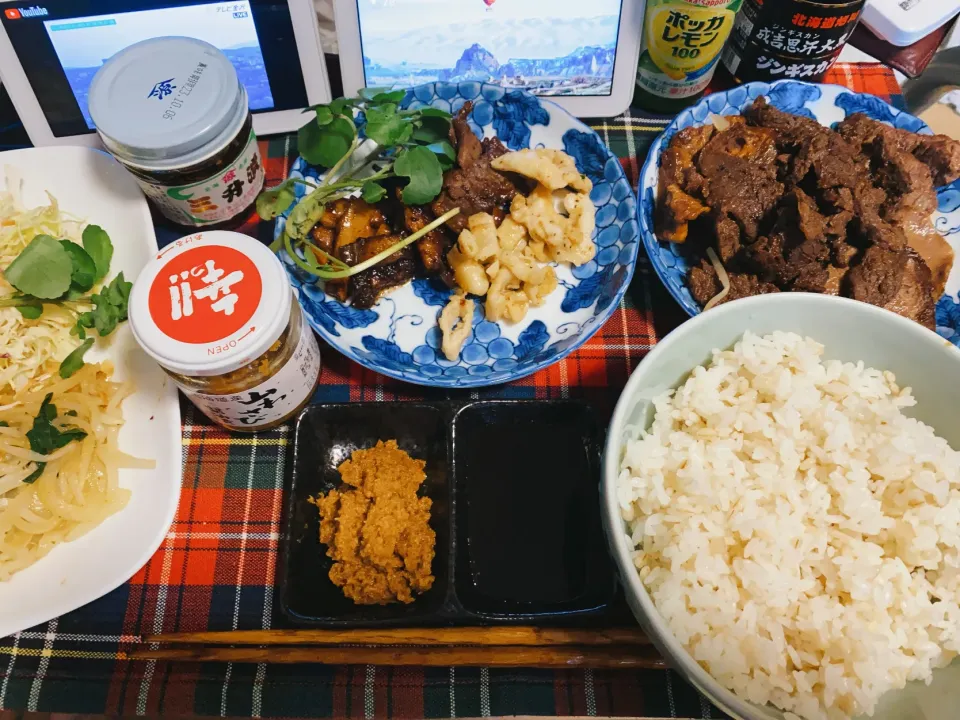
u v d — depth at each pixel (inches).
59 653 12.3
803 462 11.7
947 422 11.8
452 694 11.9
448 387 13.6
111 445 12.9
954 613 10.7
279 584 11.9
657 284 15.2
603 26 15.1
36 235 14.1
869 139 14.9
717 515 11.2
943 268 14.3
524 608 12.1
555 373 14.4
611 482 10.4
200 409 13.3
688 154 15.1
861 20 17.7
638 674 12.0
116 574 12.0
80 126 15.2
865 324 11.7
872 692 10.2
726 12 14.4
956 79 18.2
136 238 14.5
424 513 12.6
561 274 15.2
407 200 13.8
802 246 13.5
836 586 10.9
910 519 11.0
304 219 14.1
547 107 15.5
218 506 13.3
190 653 11.7
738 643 10.5
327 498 12.7
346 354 13.4
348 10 14.4
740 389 12.1
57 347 14.0
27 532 12.3
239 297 11.1
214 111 12.5
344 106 13.9
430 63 15.6
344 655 11.5
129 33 14.0
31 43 13.7
